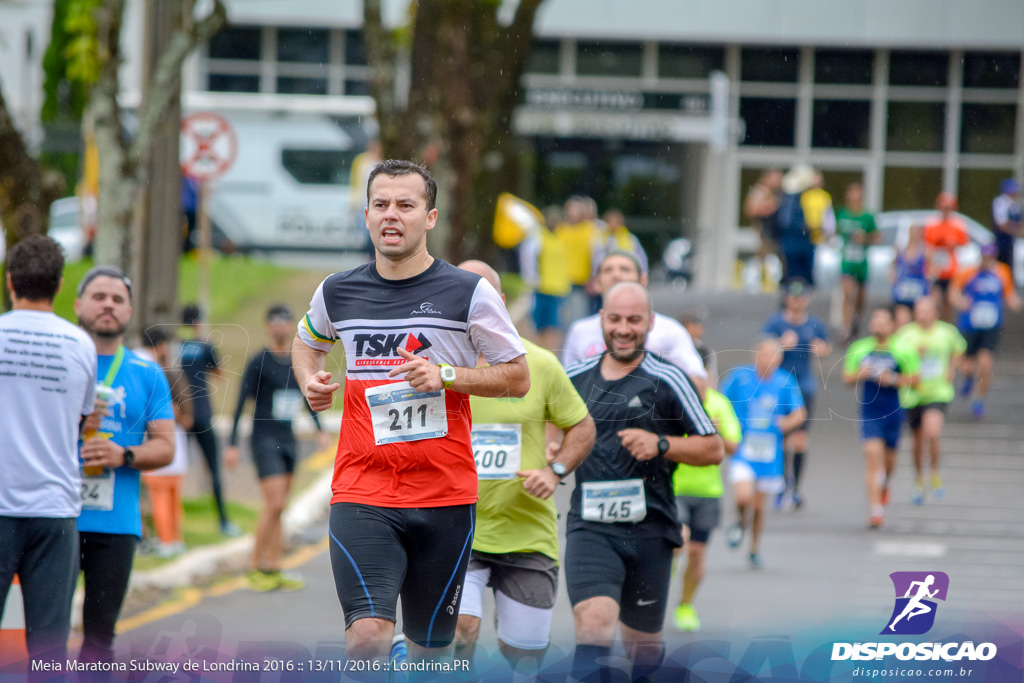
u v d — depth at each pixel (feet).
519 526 48.83
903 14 253.44
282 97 250.78
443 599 40.68
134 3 185.68
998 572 85.51
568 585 49.14
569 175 262.26
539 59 262.47
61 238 206.08
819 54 261.65
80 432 48.08
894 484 123.24
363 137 226.99
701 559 68.69
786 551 94.68
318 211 225.97
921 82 259.80
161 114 89.71
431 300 38.88
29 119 150.71
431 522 39.70
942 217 157.38
